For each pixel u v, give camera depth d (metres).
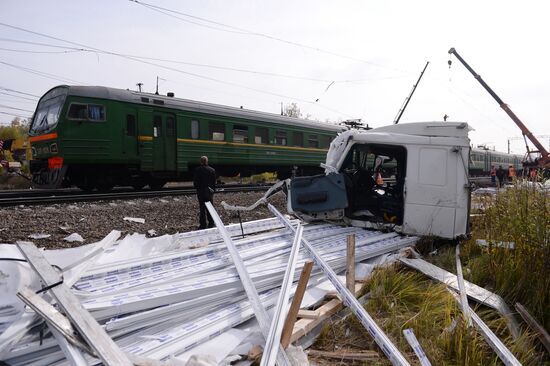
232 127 16.08
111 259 4.07
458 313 3.46
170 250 4.66
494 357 2.99
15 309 2.37
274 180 29.33
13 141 25.05
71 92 11.66
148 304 2.69
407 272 4.55
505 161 41.88
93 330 2.06
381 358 2.85
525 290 4.16
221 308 3.07
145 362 2.06
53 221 7.65
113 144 12.38
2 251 3.11
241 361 2.46
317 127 20.42
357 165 7.30
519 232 4.68
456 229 5.80
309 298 3.44
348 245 3.65
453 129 5.90
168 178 14.88
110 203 10.11
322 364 2.78
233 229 5.87
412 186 5.97
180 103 14.31
